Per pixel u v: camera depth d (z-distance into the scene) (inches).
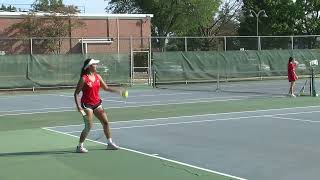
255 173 354.3
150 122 658.8
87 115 438.6
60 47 1850.4
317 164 382.9
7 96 1190.9
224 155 423.8
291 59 1012.5
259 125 606.9
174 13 2947.8
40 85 1336.1
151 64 1457.9
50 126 647.1
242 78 1520.7
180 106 864.3
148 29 2127.2
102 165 389.7
